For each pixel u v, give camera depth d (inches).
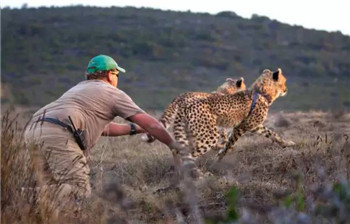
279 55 3826.3
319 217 251.3
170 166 478.3
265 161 476.1
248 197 362.6
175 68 3442.4
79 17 4414.4
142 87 2994.6
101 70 378.0
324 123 679.1
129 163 488.7
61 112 355.9
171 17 4534.9
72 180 339.3
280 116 757.3
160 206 348.2
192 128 515.2
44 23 4266.7
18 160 302.5
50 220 292.8
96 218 301.9
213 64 3548.2
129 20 4397.1
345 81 3408.0
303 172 386.9
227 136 582.9
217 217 287.0
